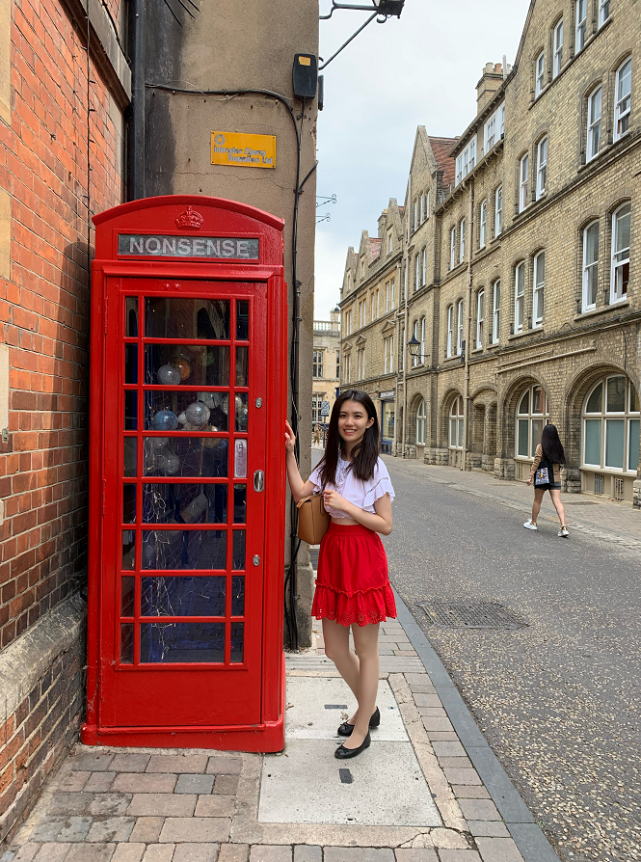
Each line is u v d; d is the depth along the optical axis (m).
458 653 4.46
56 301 2.80
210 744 2.95
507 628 5.02
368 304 38.69
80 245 3.14
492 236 19.81
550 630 4.98
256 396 2.96
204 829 2.34
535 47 16.56
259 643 2.97
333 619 2.88
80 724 2.99
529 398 17.34
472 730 3.22
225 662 2.95
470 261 21.38
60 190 2.83
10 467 2.30
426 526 9.81
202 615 3.00
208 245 2.93
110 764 2.77
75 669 2.91
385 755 2.95
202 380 2.99
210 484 2.99
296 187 4.28
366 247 40.03
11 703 2.19
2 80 2.18
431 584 6.35
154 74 4.16
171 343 2.91
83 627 3.01
